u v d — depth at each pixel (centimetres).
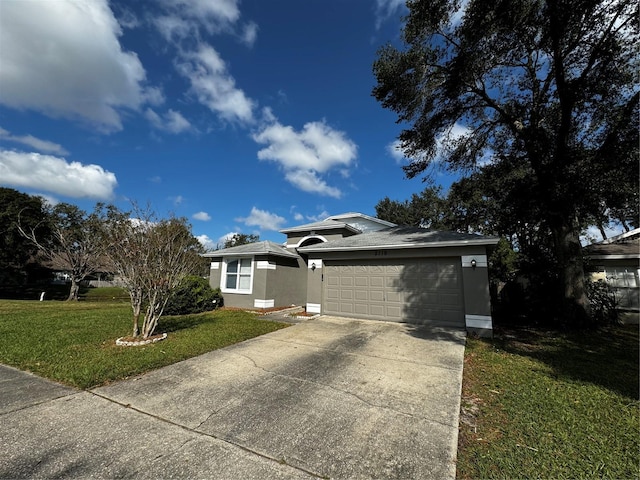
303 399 384
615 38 750
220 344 660
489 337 793
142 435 294
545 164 926
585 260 1143
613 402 387
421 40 933
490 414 354
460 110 1077
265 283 1320
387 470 247
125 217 785
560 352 648
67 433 296
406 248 948
